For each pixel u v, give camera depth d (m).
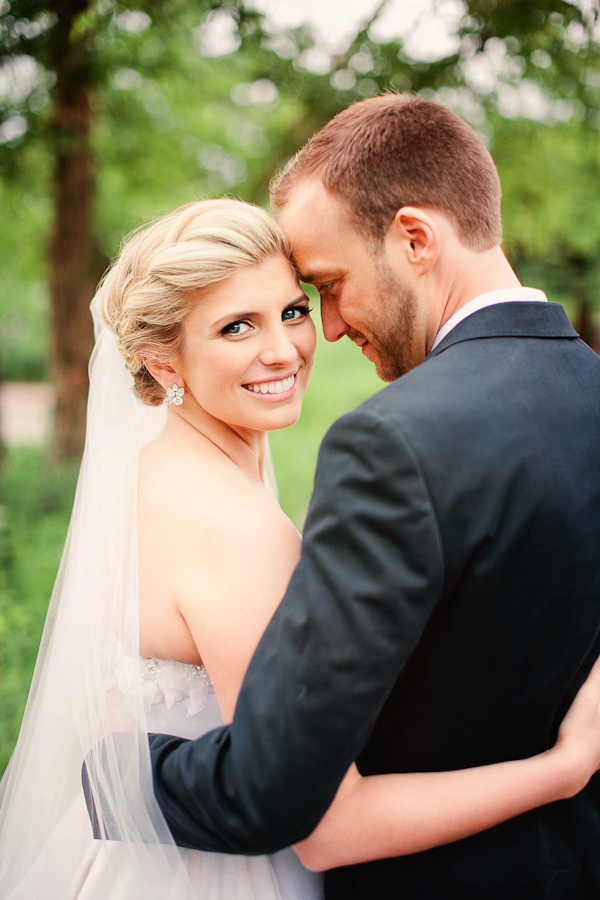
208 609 1.09
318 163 1.23
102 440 1.42
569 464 1.01
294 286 1.27
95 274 6.48
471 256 1.18
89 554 1.34
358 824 0.99
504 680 1.02
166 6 4.48
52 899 1.35
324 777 0.89
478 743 1.06
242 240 1.21
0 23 4.41
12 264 8.84
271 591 1.06
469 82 4.36
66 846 1.38
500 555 0.94
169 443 1.33
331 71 4.56
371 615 0.87
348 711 0.87
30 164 6.17
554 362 1.10
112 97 6.45
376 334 1.26
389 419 0.92
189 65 6.48
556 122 5.07
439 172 1.15
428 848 1.03
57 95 5.37
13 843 1.42
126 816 1.17
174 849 1.19
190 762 1.03
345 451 0.94
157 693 1.25
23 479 5.96
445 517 0.90
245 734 0.92
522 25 3.84
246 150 7.72
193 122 7.74
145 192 8.03
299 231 1.25
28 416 12.48
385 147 1.16
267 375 1.27
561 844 1.14
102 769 1.22
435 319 1.21
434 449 0.91
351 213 1.18
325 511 0.94
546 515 0.97
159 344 1.29
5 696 2.74
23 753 1.53
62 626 1.44
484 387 1.00
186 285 1.20
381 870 1.12
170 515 1.18
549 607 1.01
